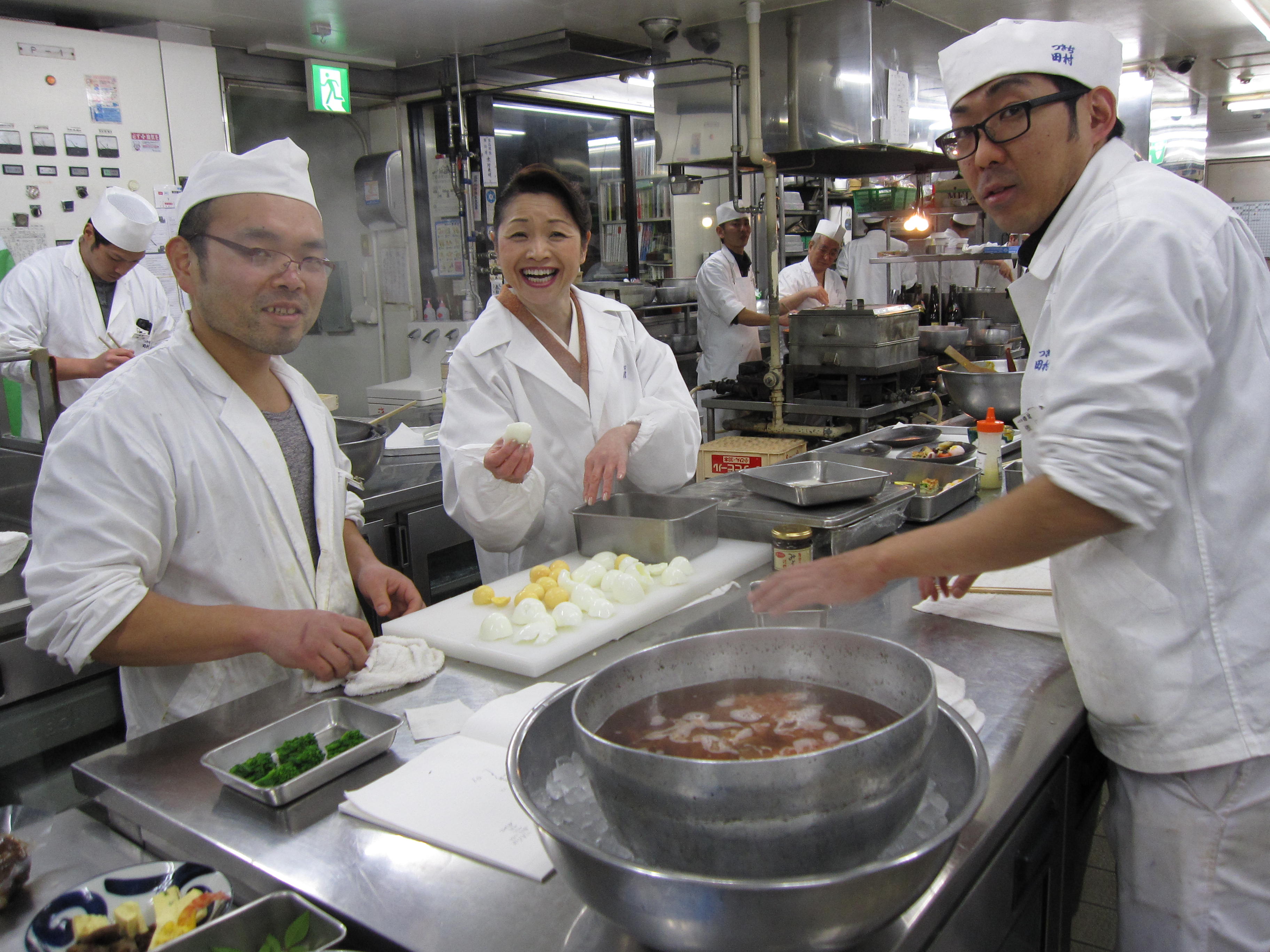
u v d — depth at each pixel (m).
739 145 4.45
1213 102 8.00
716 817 0.76
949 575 1.17
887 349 4.00
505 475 1.96
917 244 5.14
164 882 1.03
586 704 0.95
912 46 4.73
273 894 0.95
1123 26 5.43
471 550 3.21
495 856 1.00
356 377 6.28
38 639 1.38
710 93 4.76
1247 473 1.18
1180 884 1.28
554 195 2.10
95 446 1.42
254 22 4.52
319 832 1.08
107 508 1.39
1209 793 1.23
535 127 6.00
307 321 1.55
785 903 0.72
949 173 6.33
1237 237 1.17
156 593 1.53
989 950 1.09
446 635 1.63
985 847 0.99
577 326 2.38
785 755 0.91
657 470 2.38
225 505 1.54
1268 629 1.18
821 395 4.39
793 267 5.84
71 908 0.99
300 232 1.47
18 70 3.98
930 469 2.46
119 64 4.30
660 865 0.81
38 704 2.02
